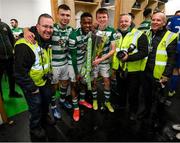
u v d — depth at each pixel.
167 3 6.25
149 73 2.30
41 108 2.11
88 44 2.26
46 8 3.79
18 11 3.73
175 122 2.37
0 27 2.66
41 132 2.10
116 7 3.27
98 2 3.35
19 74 1.74
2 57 2.70
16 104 2.90
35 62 1.83
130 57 2.14
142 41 2.12
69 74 2.44
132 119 2.44
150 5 4.94
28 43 1.75
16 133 2.18
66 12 2.16
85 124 2.36
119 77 2.58
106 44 2.37
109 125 2.33
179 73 2.96
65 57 2.40
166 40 2.14
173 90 3.08
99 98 3.06
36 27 1.91
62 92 2.69
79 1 3.11
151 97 2.45
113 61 2.44
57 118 2.46
